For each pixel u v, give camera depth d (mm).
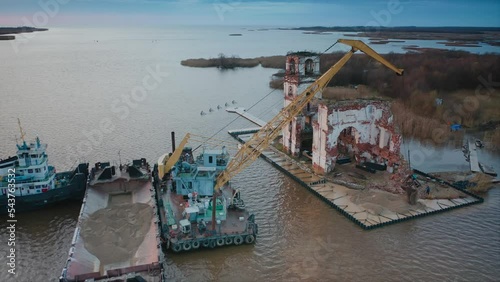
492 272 45594
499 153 85812
